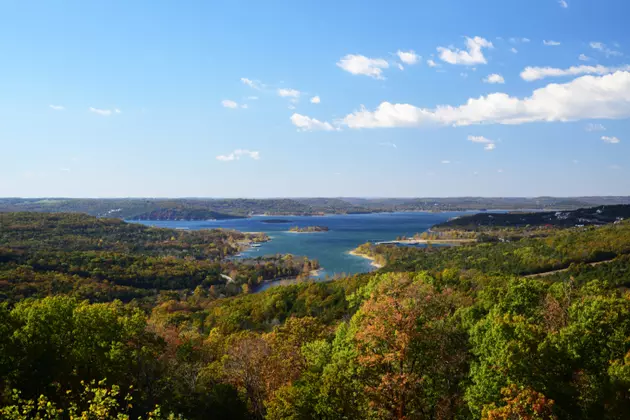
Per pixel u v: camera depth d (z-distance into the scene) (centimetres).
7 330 3647
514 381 2914
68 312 4222
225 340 6259
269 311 10744
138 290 15200
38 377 3556
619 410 2898
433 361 3328
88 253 18712
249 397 4209
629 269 10894
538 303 4997
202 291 16888
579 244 14388
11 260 14925
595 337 3538
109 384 3969
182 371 4684
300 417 3030
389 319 3272
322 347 4238
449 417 3253
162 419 3694
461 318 4784
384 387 2998
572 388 3030
